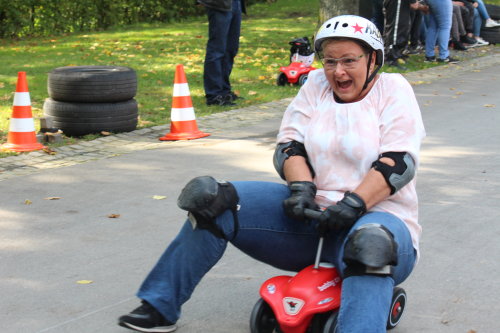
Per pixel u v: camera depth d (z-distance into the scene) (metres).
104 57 15.30
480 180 6.88
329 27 3.55
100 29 21.59
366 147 3.55
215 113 10.12
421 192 6.51
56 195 6.48
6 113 9.80
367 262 3.07
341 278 3.47
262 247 3.66
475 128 9.13
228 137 8.72
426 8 14.79
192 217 3.51
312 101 3.77
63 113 8.62
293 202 3.47
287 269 3.80
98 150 8.10
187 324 4.04
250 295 4.44
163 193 6.53
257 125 9.39
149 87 11.90
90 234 5.52
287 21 23.06
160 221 5.81
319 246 3.45
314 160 3.67
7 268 4.87
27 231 5.59
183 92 8.69
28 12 20.16
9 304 4.30
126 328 3.96
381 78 3.65
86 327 4.02
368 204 3.41
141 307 3.63
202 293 4.46
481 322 4.06
